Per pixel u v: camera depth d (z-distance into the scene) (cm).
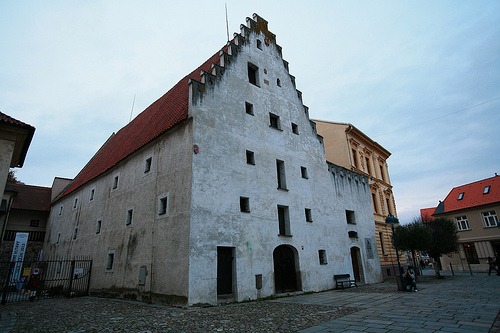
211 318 986
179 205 1445
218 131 1620
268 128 1944
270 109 2016
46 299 1873
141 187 1803
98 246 2106
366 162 3472
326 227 2125
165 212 1541
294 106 2252
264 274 1576
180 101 1945
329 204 2236
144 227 1662
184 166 1487
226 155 1612
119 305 1398
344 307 1144
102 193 2295
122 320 982
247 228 1574
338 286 2014
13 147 1326
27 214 3397
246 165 1702
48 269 2859
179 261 1338
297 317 967
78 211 2636
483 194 3878
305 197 2033
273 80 2133
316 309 1123
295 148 2108
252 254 1552
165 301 1355
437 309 1003
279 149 1969
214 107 1647
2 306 1488
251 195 1664
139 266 1608
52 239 3056
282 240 1744
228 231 1480
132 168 1973
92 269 2094
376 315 945
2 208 2591
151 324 905
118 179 2112
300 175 2061
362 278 2325
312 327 809
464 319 829
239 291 1427
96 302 1583
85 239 2338
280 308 1179
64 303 1586
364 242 2484
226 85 1759
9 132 1330
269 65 2144
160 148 1733
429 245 2391
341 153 3091
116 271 1811
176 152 1581
